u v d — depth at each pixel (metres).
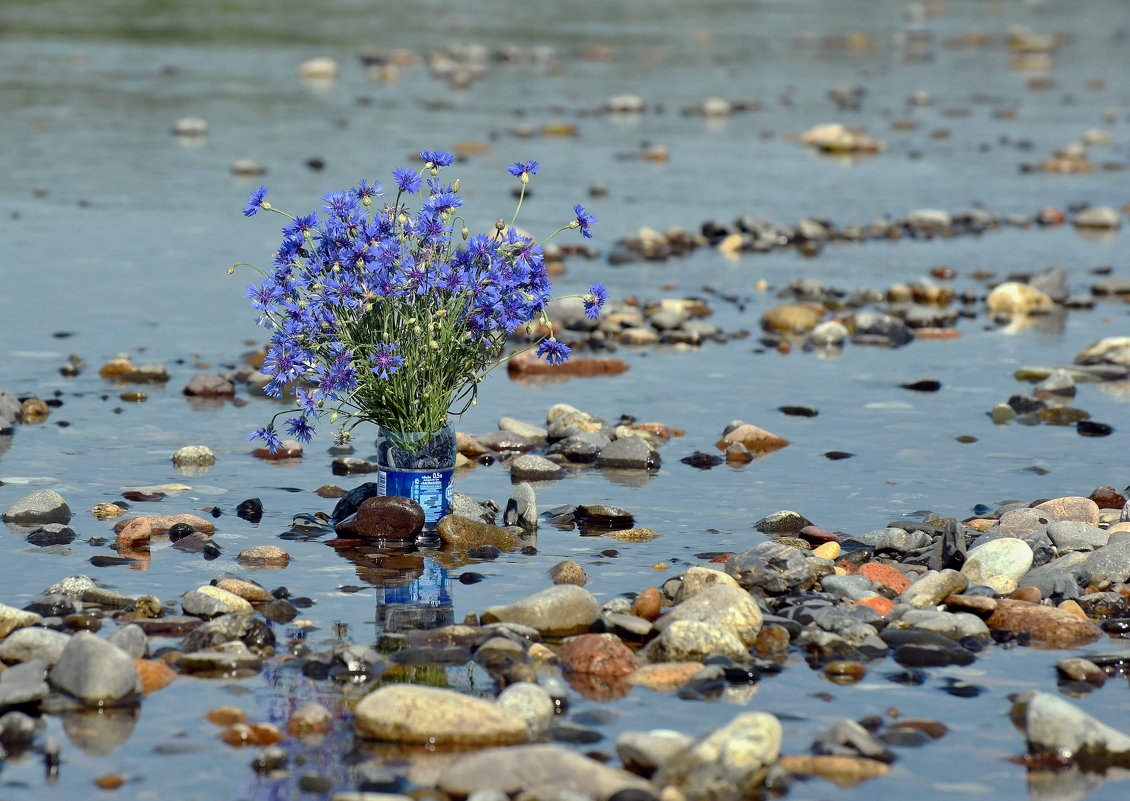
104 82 36.22
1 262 18.66
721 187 25.47
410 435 9.08
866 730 6.38
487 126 31.75
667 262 19.77
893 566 8.59
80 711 6.43
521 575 8.41
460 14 57.88
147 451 11.08
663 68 43.69
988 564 8.41
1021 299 17.33
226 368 13.94
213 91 35.56
